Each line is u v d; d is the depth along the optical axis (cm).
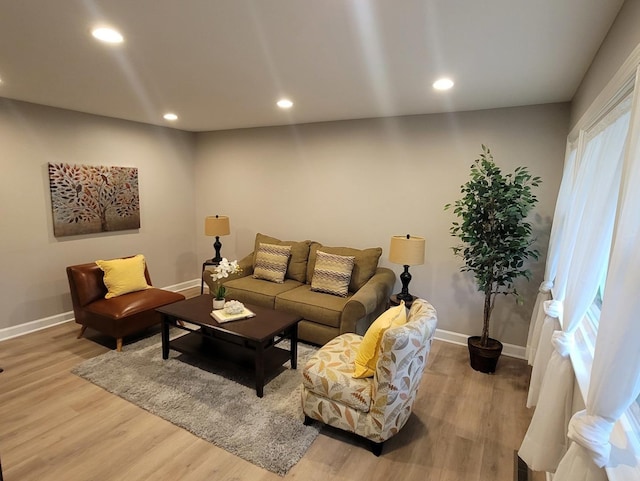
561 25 167
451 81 255
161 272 507
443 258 372
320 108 348
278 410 249
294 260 421
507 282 342
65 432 223
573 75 235
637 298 98
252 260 452
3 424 229
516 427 239
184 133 521
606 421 110
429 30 175
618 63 153
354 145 407
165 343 317
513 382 297
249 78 257
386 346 194
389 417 203
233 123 448
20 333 365
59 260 391
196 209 552
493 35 179
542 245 326
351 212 419
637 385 103
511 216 286
